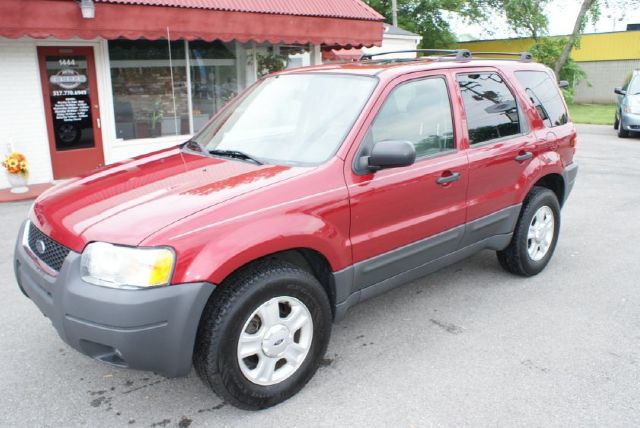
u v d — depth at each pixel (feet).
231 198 9.70
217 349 9.30
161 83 35.04
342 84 12.50
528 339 12.81
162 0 30.48
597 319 13.83
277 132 12.38
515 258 15.89
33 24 26.86
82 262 9.02
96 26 28.50
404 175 11.89
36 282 9.96
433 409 10.19
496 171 14.19
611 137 50.29
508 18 105.19
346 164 11.02
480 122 14.11
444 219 13.00
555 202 16.40
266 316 9.84
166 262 8.75
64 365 11.80
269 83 14.14
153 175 11.24
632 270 17.16
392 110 12.07
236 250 9.21
